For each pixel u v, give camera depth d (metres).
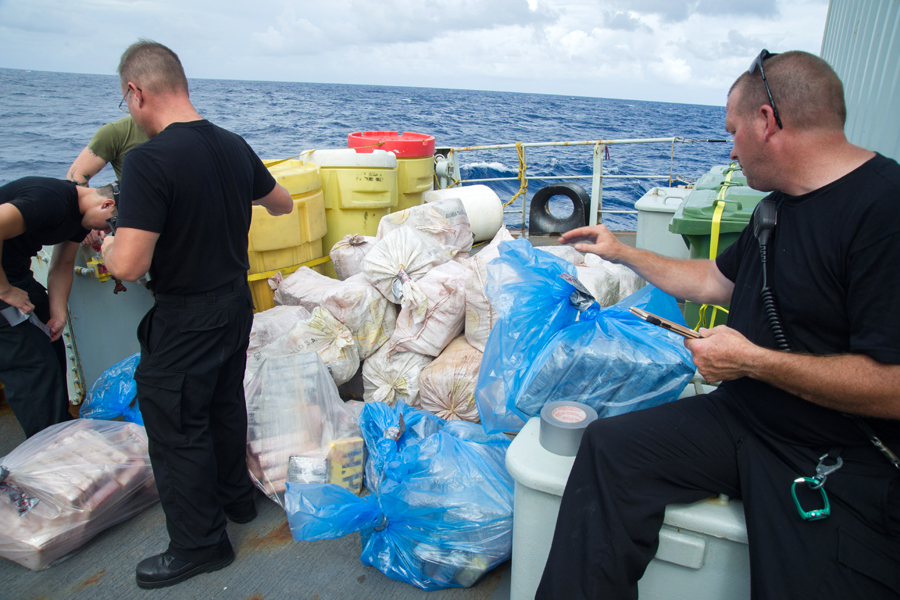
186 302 1.73
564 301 1.80
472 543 1.79
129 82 1.69
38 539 1.93
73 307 2.90
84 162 3.00
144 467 2.27
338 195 3.76
